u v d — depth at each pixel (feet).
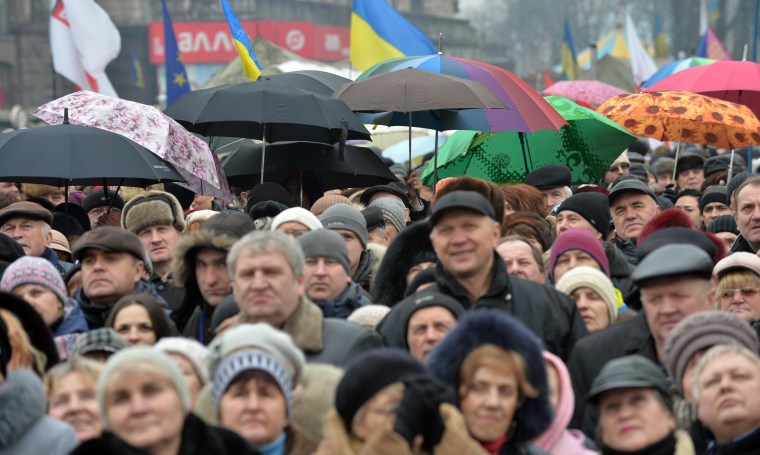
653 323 43.93
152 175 64.03
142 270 52.90
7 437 37.58
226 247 49.24
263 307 42.86
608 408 38.50
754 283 53.98
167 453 35.06
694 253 43.47
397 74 67.72
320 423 40.16
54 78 131.64
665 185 103.71
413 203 87.10
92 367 41.19
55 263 64.34
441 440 34.30
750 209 64.44
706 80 88.22
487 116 73.67
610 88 141.18
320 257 50.75
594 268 51.52
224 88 71.00
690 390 41.06
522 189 66.49
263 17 479.41
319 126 69.72
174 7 474.49
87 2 124.16
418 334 43.45
